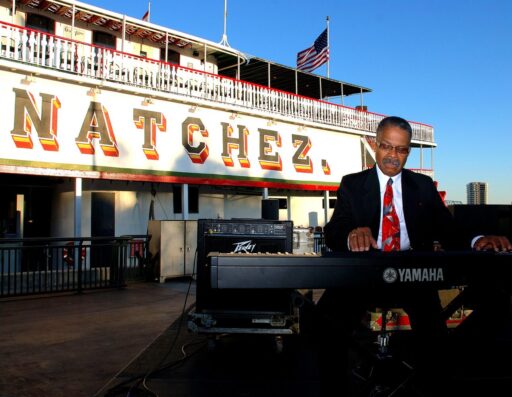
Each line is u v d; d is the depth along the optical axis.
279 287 2.06
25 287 10.00
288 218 22.69
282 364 5.23
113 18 15.71
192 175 16.56
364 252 2.18
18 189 15.52
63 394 4.25
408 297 2.44
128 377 4.72
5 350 5.66
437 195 3.03
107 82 14.34
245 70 22.45
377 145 2.93
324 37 22.05
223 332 5.39
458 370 4.06
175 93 16.11
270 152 19.16
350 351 5.24
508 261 2.11
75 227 13.83
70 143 13.72
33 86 13.12
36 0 15.05
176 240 12.04
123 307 8.42
